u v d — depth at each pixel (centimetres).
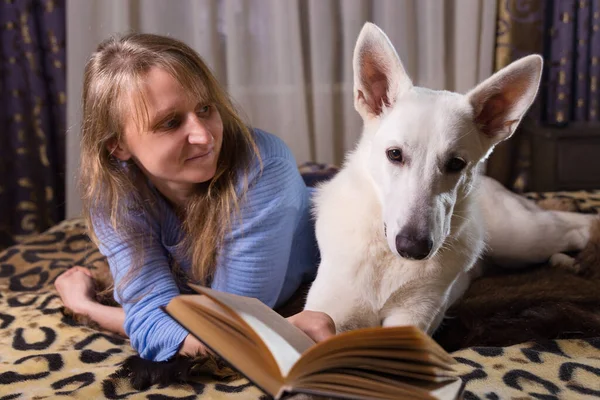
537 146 384
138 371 156
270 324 107
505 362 165
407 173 158
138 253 178
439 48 419
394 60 173
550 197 331
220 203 178
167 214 190
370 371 96
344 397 90
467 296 221
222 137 175
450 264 175
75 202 398
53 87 404
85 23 387
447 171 161
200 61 171
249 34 420
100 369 165
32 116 397
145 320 170
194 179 166
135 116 158
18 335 195
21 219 403
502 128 173
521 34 409
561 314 197
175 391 150
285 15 412
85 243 280
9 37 383
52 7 388
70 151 392
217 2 416
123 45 165
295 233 205
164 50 163
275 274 189
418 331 89
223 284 186
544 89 426
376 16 423
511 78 165
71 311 210
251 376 95
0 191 397
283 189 185
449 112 163
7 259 266
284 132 434
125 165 181
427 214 150
